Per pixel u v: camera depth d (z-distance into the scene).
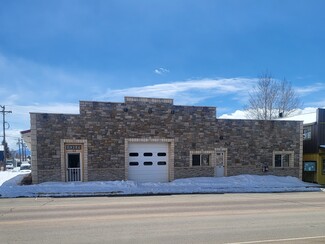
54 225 8.49
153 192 16.92
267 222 9.03
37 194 15.76
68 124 19.47
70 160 19.67
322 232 7.87
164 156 21.55
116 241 6.90
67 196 15.55
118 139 20.36
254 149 23.23
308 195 16.73
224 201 13.65
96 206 12.04
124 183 18.97
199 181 20.92
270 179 22.83
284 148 23.94
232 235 7.47
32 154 18.83
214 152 22.30
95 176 19.89
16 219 9.36
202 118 22.08
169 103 21.39
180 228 8.17
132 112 20.66
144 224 8.63
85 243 6.76
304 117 28.31
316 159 24.53
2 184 18.91
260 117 39.88
